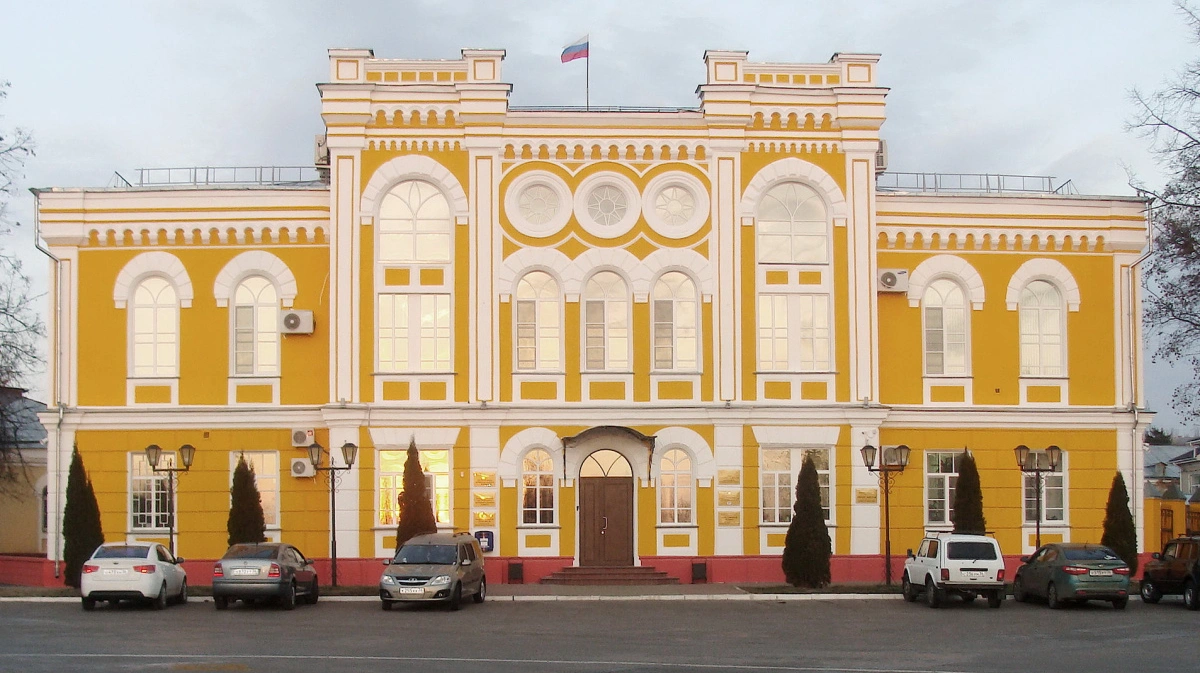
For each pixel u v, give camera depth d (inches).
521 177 1582.2
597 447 1568.7
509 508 1547.7
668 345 1584.6
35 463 2080.5
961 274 1658.5
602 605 1327.5
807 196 1608.0
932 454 1631.4
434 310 1568.7
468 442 1553.9
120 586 1256.8
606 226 1585.9
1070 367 1664.6
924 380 1640.0
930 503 1621.6
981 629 1097.4
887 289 1628.9
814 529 1476.4
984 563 1304.1
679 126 1595.7
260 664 849.5
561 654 912.9
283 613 1232.8
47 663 852.0
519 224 1574.8
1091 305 1678.2
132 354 1619.1
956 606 1328.7
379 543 1541.6
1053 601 1311.5
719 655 912.3
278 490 1588.3
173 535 1514.5
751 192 1590.8
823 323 1594.5
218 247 1625.2
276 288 1621.6
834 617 1204.5
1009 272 1670.8
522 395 1562.5
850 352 1584.6
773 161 1598.2
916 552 1396.4
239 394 1605.6
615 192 1596.9
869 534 1569.9
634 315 1576.0
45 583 1579.7
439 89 1577.3
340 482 1540.4
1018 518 1631.4
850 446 1576.0
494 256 1569.9
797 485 1494.8
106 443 1603.1
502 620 1165.7
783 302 1594.5
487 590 1450.5
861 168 1604.3
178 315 1621.6
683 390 1572.3
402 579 1255.5
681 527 1556.3
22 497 2074.3
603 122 1590.8
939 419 1628.9
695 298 1590.8
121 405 1606.8
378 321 1562.5
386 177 1567.4
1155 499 1825.8
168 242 1625.2
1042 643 993.5
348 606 1315.2
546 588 1475.1
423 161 1571.1
